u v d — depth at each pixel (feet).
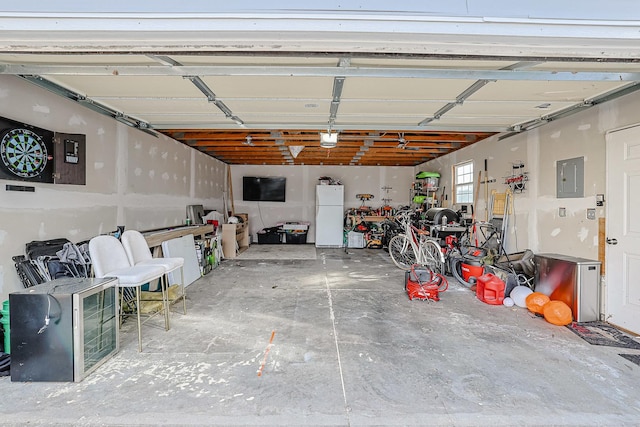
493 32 5.16
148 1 4.94
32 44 5.77
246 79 8.70
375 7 4.90
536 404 6.34
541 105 10.89
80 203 10.84
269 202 31.14
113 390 6.73
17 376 6.95
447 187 23.30
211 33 5.26
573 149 11.82
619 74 7.78
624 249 10.03
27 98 8.83
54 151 9.63
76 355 6.97
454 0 4.96
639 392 6.75
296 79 8.66
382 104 10.98
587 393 6.71
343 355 8.34
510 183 15.46
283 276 17.15
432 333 9.77
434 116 12.46
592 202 11.06
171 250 14.06
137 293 8.61
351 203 31.07
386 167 31.07
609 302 10.50
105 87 9.41
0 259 8.14
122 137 13.25
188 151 20.21
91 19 5.05
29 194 8.94
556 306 10.51
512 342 9.14
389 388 6.87
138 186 14.47
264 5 4.90
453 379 7.22
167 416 5.94
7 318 7.70
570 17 5.07
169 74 7.64
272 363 7.90
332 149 22.13
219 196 27.30
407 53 6.24
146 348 8.67
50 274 8.75
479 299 13.09
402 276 17.33
